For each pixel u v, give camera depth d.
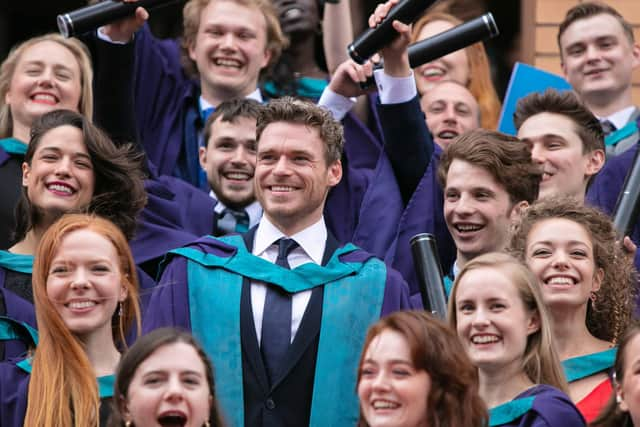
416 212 21.55
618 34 23.61
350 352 18.55
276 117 19.25
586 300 18.52
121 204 20.39
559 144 21.41
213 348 18.48
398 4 20.69
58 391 17.47
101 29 21.66
